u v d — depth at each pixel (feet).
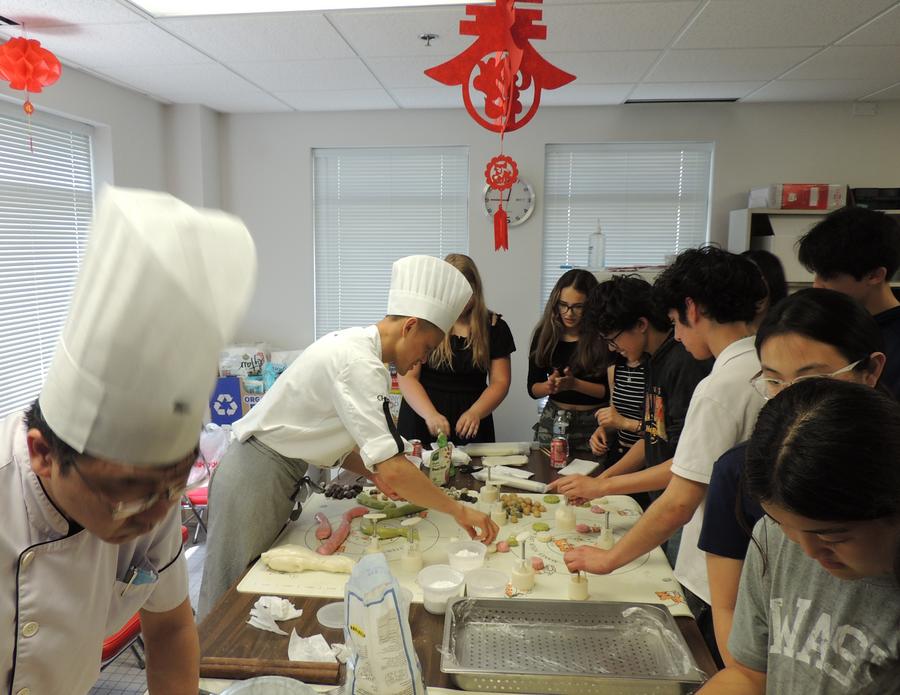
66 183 10.46
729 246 12.07
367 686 2.72
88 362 1.71
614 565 4.09
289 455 4.99
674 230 12.76
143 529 2.01
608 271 11.28
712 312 4.10
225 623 3.78
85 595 2.42
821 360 2.97
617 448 7.30
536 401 13.10
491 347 8.61
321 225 13.46
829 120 11.81
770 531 2.76
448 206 13.15
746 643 2.88
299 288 13.44
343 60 9.41
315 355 4.83
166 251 1.63
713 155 12.24
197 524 10.92
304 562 4.42
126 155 11.21
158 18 7.79
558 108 12.29
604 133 12.30
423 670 3.37
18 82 6.81
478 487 6.28
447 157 13.02
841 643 2.38
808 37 8.36
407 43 8.70
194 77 10.32
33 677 2.31
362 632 2.73
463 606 3.78
